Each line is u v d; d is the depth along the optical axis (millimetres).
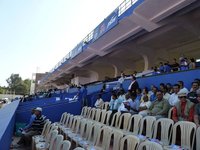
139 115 7270
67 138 8039
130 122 7500
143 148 4184
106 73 31922
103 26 17578
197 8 12414
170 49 20250
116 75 24844
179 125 5609
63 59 35625
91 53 23516
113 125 8578
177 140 5656
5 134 4855
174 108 7062
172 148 4926
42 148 6375
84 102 14727
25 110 12289
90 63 27984
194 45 18656
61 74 41375
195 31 13961
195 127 5191
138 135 6336
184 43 18391
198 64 13117
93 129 6832
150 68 19266
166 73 11117
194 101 7176
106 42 19062
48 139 6324
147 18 13266
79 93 16109
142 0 12273
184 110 6785
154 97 9086
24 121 12023
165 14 12367
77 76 36656
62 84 51031
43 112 13578
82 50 23734
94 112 10938
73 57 27797
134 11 13047
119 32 16484
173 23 14008
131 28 15398
